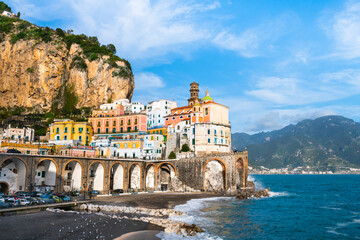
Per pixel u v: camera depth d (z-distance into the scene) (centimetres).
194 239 4831
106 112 14825
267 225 6284
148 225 5459
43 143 12000
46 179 8862
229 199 9619
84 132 13200
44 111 17750
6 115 17362
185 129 12925
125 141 12594
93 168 10106
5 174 7738
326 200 11006
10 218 5094
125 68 19038
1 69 18625
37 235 4178
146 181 11588
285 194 12862
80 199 7669
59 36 19338
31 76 18162
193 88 16625
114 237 4506
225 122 13225
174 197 9281
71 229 4662
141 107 15862
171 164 11531
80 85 17925
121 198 8481
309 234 5741
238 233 5506
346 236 5662
